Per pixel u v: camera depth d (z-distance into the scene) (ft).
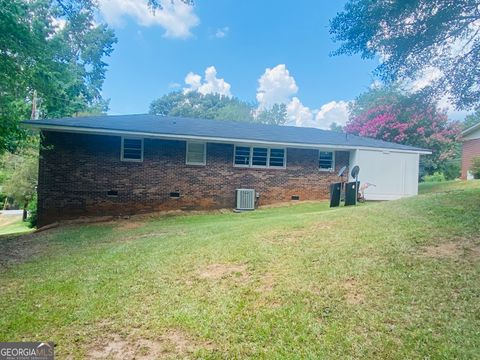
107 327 11.74
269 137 47.39
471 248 15.56
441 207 23.31
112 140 41.37
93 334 11.31
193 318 11.89
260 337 10.50
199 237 23.89
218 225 29.32
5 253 24.94
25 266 20.57
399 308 11.40
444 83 27.43
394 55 26.05
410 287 12.65
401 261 14.94
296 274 14.83
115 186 41.39
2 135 34.14
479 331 9.86
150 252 21.03
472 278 12.78
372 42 26.30
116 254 21.35
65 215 39.65
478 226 18.10
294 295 12.98
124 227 34.14
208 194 44.86
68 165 39.83
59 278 17.28
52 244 27.25
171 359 9.68
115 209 41.32
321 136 54.13
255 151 47.09
